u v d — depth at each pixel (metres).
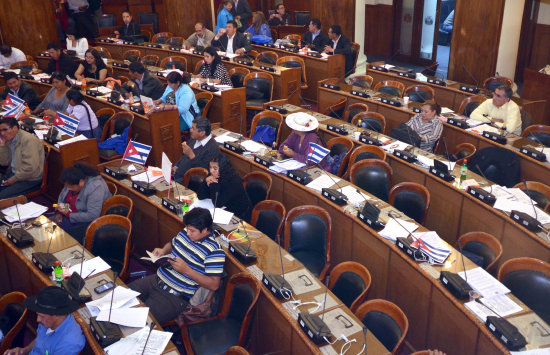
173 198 5.69
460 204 5.81
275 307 4.02
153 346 3.66
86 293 4.15
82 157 7.09
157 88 8.97
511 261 4.41
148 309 4.03
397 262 4.73
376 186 6.19
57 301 3.62
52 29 13.23
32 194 6.95
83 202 5.64
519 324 3.75
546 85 9.78
